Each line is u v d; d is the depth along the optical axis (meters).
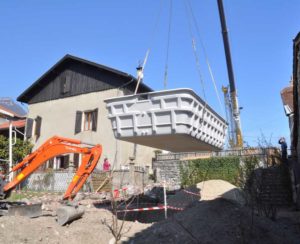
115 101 8.06
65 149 9.39
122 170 17.47
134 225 8.17
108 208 10.97
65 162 21.72
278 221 9.18
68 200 9.02
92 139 21.73
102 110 22.02
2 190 8.70
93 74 23.11
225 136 10.22
